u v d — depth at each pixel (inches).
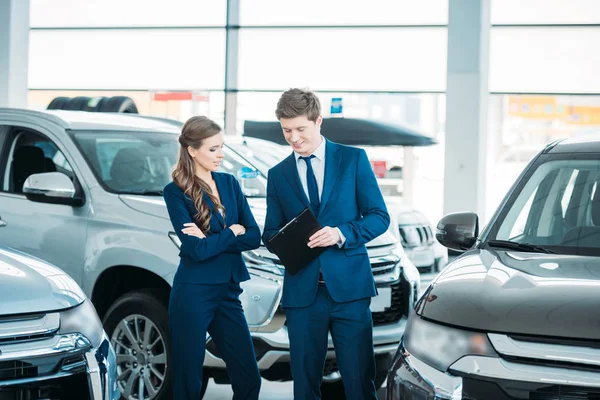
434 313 122.5
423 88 601.3
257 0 616.4
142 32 633.0
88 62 641.0
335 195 161.6
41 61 645.3
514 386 111.2
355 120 451.2
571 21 574.9
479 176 538.9
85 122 230.8
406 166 645.9
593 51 574.9
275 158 269.9
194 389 170.4
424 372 118.1
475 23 533.0
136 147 227.9
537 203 152.5
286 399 234.7
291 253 157.3
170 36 629.9
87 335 141.7
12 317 133.6
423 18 596.4
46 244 213.5
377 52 605.0
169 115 634.8
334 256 159.3
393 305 208.2
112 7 634.2
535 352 111.7
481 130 539.5
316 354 162.2
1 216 220.8
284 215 167.6
